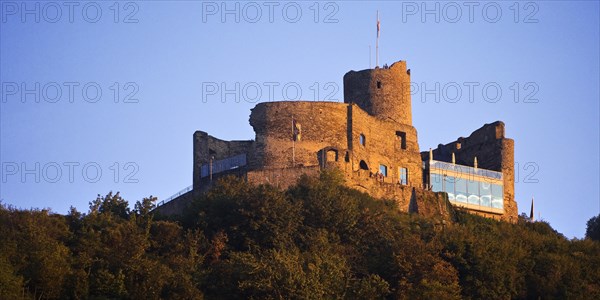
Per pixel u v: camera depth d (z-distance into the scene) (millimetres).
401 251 143000
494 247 149500
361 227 151500
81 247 138375
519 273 148500
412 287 138750
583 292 147875
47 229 141750
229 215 148750
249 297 132250
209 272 136875
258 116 167250
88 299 129125
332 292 133375
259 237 146000
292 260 133875
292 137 165750
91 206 153875
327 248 142875
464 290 143125
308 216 150250
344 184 162500
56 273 130250
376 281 136625
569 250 160500
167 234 145125
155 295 130250
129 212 153875
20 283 127375
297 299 130500
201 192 164750
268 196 148750
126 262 134875
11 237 137625
